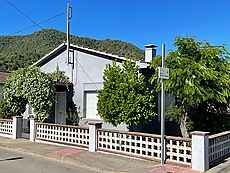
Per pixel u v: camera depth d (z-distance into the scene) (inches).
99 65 738.2
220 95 553.0
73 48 786.8
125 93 592.7
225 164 457.4
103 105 609.6
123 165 448.5
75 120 767.1
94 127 540.7
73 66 785.6
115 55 711.1
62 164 466.0
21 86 745.6
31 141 655.1
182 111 602.2
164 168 428.1
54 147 585.3
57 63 823.1
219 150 477.4
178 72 541.0
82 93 762.8
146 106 595.8
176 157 448.1
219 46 570.3
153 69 649.6
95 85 741.3
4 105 773.3
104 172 420.8
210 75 532.7
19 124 703.1
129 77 601.6
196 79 537.3
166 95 686.5
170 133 681.6
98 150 535.5
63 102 799.1
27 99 747.4
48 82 748.6
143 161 471.5
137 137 490.9
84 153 526.9
